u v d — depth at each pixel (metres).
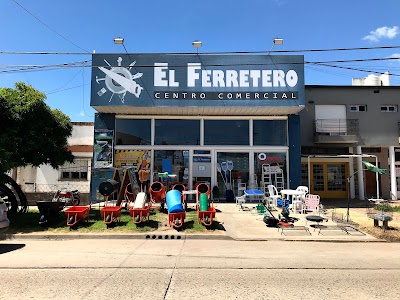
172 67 15.91
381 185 20.44
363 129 19.94
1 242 9.63
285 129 17.11
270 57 15.92
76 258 7.56
